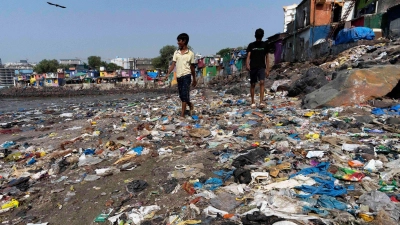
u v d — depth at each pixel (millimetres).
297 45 25641
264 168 3443
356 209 2371
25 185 3926
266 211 2455
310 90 9547
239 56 36938
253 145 4418
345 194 2658
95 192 3438
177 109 9250
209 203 2789
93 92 44562
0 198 3568
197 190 3100
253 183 3105
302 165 3471
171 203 2934
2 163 5230
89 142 6012
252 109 7707
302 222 2229
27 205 3348
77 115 11828
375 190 2637
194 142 5055
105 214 2889
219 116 7148
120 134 6418
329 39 20781
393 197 2523
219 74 47438
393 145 3922
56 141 6609
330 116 6094
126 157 4520
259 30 7289
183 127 6254
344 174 3076
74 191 3537
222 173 3514
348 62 13078
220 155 4148
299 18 26031
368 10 22594
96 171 4086
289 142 4426
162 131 6051
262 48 7418
